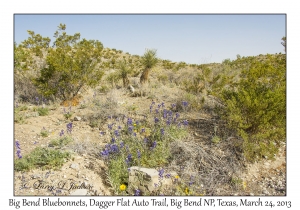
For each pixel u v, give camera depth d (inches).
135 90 366.3
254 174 176.6
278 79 222.1
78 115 265.4
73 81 310.8
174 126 216.4
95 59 349.4
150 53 418.3
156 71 506.0
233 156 185.6
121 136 208.2
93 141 208.8
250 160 186.1
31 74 372.5
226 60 550.0
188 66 773.9
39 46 539.5
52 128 230.1
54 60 316.2
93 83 337.7
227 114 214.5
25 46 545.6
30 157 166.2
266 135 185.3
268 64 234.4
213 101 289.3
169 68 730.8
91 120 251.1
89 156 182.1
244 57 762.8
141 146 190.7
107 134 221.0
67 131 211.2
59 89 325.7
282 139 192.5
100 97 327.6
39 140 203.3
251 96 198.5
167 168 176.4
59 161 163.3
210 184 164.6
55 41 456.4
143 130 216.4
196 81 362.3
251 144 180.2
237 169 174.4
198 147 190.2
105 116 257.4
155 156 181.6
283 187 162.2
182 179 165.8
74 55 340.5
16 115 243.0
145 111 273.9
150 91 350.9
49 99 326.6
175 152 190.5
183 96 307.7
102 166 173.8
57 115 265.6
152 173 155.2
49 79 323.6
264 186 165.6
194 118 249.1
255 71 224.4
